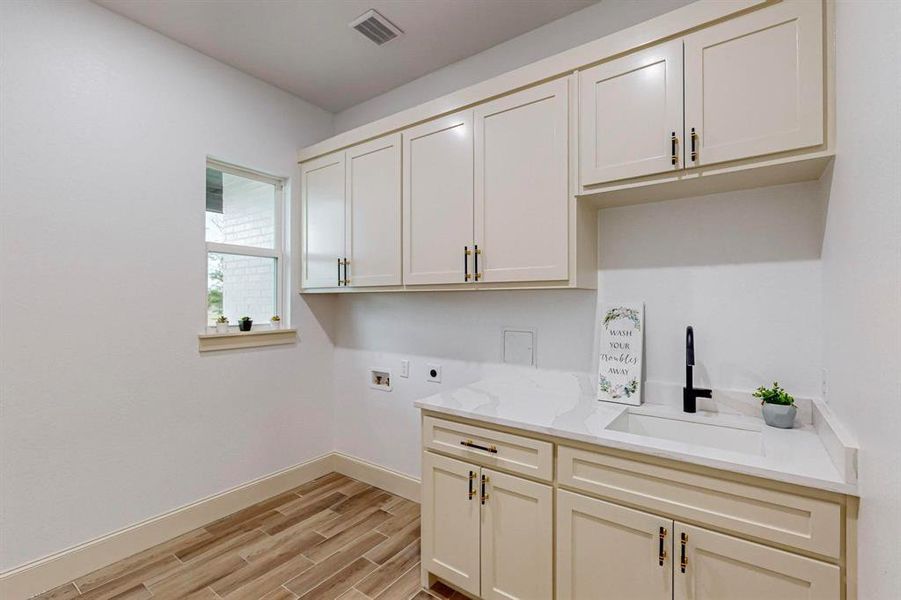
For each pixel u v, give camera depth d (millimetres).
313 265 2904
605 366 1975
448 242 2154
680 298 1835
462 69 2559
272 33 2293
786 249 1611
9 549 1801
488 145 2002
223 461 2572
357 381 3133
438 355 2670
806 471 1125
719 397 1727
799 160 1320
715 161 1439
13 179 1815
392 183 2416
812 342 1561
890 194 826
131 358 2180
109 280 2102
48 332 1912
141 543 2186
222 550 2201
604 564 1446
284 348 2930
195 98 2447
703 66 1461
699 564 1269
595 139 1696
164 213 2311
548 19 2182
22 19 1836
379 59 2553
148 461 2238
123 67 2150
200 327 2463
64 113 1957
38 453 1882
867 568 958
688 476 1286
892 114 817
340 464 3221
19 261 1831
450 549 1839
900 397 774
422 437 1955
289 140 2961
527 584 1616
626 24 1979
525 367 2285
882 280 866
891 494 813
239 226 2766
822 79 1279
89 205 2035
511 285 1950
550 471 1562
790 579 1137
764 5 1354
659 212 1882
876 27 902
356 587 1928
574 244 1767
